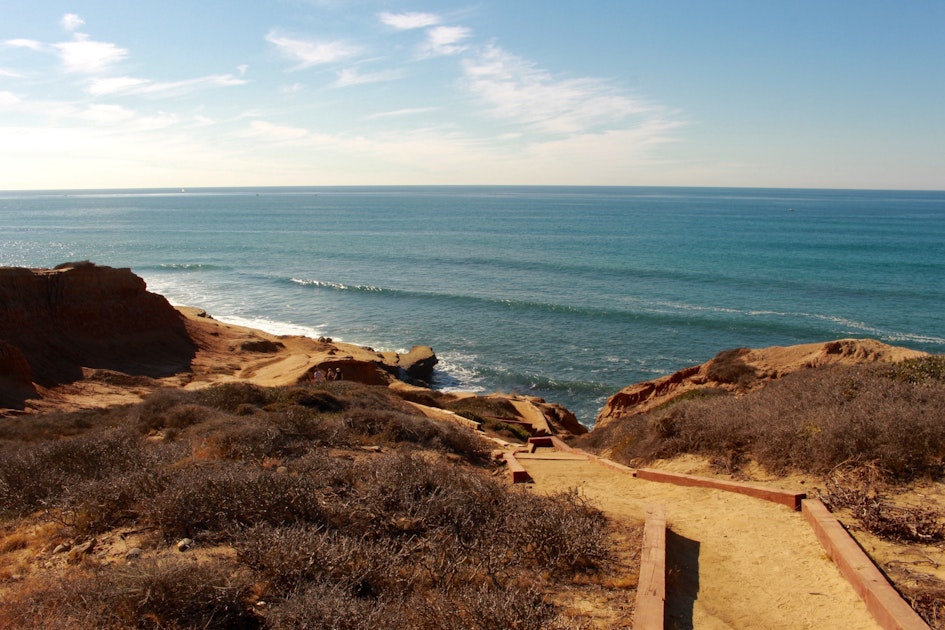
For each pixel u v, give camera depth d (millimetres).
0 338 28203
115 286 35094
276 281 70812
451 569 5609
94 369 30266
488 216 186500
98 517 7020
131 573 4957
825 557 5902
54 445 9281
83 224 159375
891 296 56406
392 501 7215
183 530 6566
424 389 30922
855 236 112562
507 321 51125
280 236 123000
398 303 58938
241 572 5371
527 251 94688
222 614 4793
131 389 29359
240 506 6633
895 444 7379
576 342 44469
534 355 41938
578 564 5973
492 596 4766
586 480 10172
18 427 14641
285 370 31953
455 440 12844
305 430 11656
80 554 6266
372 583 5355
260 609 4977
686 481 8906
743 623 4992
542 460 12344
